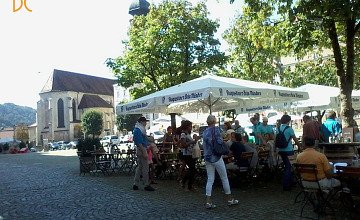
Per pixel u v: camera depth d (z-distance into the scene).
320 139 11.77
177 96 11.16
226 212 8.02
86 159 16.95
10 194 12.01
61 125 97.00
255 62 30.98
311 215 7.41
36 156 40.97
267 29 15.66
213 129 8.55
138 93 26.48
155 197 10.19
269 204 8.55
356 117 32.75
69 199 10.55
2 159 38.25
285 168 10.17
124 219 7.88
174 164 13.95
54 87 97.50
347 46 13.93
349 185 6.67
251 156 10.78
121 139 61.06
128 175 15.72
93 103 100.94
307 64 22.27
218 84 10.90
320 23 12.51
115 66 26.55
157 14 25.97
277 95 12.03
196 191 10.81
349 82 13.96
